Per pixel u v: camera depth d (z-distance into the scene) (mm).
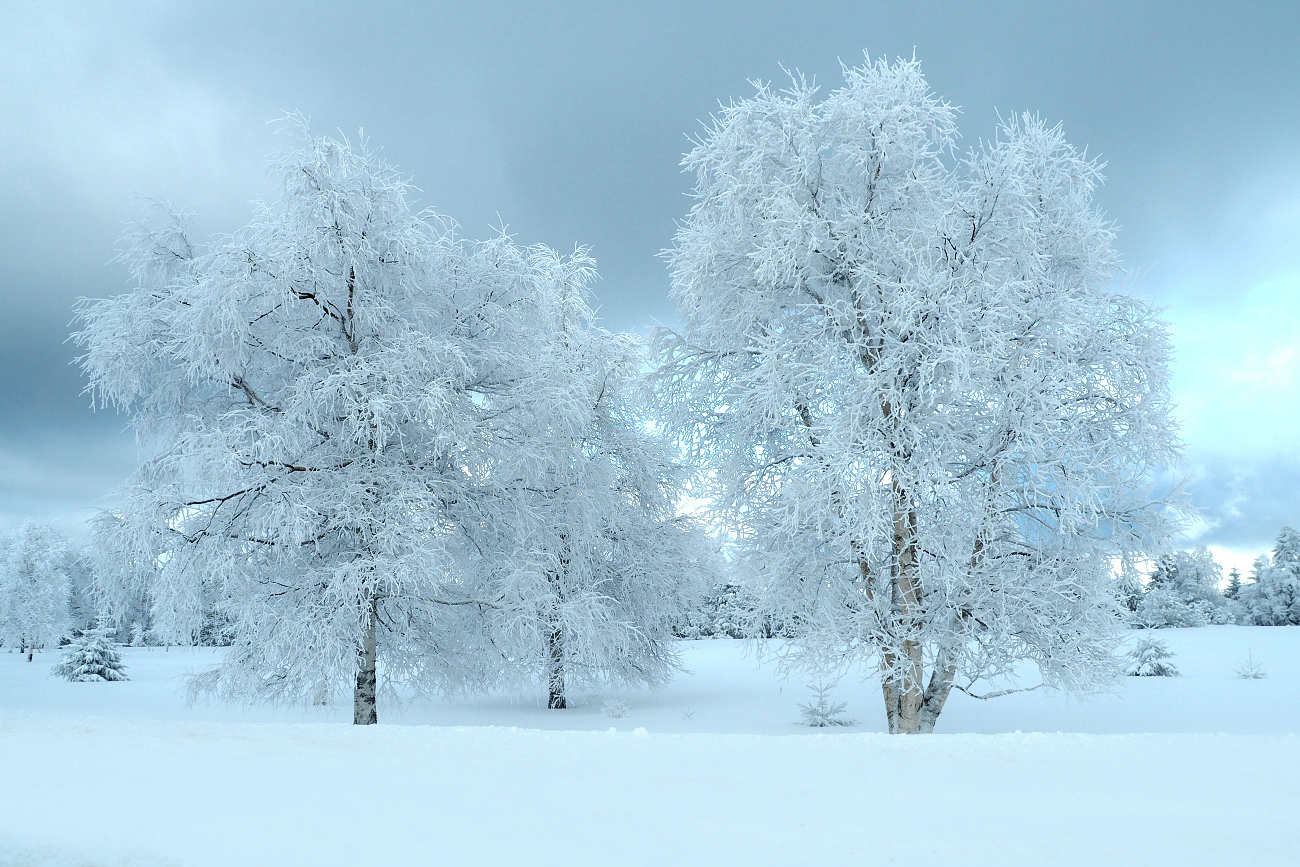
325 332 14727
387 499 13758
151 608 14008
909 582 12875
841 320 13180
